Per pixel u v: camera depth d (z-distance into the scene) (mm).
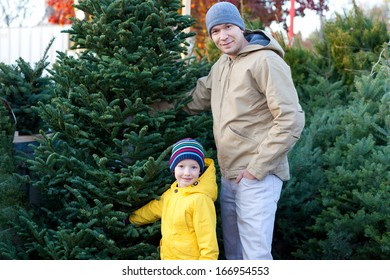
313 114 4547
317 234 3596
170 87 3006
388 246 2990
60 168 2900
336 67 5000
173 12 3078
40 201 3363
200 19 7184
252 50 2795
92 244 2885
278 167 2896
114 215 2785
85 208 2818
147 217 2861
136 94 2918
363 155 3412
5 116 3344
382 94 3854
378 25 4938
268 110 2838
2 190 3064
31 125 3713
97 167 2990
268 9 7121
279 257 3758
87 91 2896
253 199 2830
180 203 2697
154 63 2973
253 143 2820
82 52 3176
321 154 3861
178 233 2688
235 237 3117
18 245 3086
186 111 3207
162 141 3008
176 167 2730
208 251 2633
